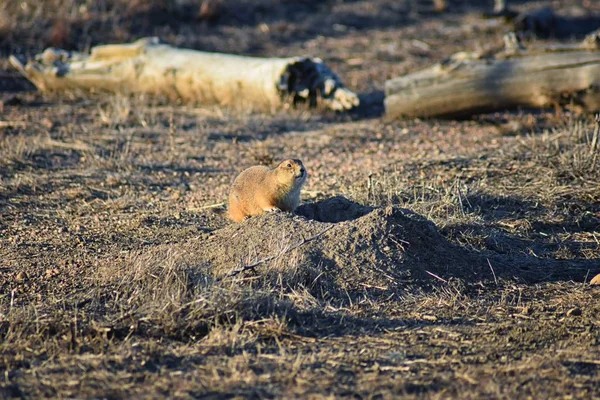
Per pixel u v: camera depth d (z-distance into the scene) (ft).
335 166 50.90
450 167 48.39
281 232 32.53
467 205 41.65
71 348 25.36
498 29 98.63
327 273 30.83
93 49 69.97
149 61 67.97
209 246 33.04
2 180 47.47
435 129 59.67
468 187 43.78
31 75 69.62
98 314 28.25
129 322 27.25
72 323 27.14
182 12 95.81
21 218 41.45
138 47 68.95
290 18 102.53
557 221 39.63
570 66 55.88
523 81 57.11
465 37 96.02
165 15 93.61
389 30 100.94
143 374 23.44
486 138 56.24
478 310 28.96
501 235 37.47
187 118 63.87
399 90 61.21
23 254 35.68
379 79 77.30
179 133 59.67
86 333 26.53
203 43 87.51
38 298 30.25
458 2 119.85
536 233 38.32
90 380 23.04
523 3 119.65
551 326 27.27
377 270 31.09
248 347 25.41
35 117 62.34
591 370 23.52
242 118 63.31
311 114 65.36
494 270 32.94
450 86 59.41
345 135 58.85
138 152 54.70
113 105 64.85
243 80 65.05
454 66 59.52
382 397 21.84
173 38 86.79
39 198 44.98
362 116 65.36
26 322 27.12
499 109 59.52
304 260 31.01
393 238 32.37
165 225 40.09
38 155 52.70
